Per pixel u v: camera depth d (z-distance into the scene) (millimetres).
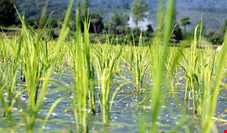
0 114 2566
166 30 1251
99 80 2975
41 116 2586
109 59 4195
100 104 2951
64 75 5719
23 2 185125
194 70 3150
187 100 3723
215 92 1747
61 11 182375
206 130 1767
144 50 7832
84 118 2137
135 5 94250
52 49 6223
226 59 5801
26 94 3607
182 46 1410
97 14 82812
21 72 4801
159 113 2914
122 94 3990
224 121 2527
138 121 2566
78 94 2145
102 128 2311
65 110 2814
